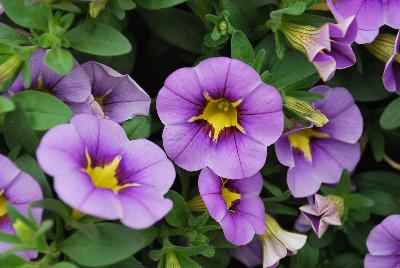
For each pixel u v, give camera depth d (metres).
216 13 0.26
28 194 0.23
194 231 0.25
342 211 0.28
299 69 0.26
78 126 0.23
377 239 0.27
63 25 0.24
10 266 0.23
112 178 0.23
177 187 0.27
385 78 0.26
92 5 0.24
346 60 0.25
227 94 0.25
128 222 0.22
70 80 0.25
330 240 0.28
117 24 0.26
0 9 0.25
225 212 0.25
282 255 0.26
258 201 0.26
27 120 0.24
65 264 0.23
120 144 0.24
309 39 0.25
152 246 0.26
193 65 0.27
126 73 0.27
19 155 0.24
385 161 0.30
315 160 0.28
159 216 0.22
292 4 0.26
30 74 0.24
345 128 0.28
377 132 0.29
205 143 0.25
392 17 0.27
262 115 0.25
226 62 0.24
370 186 0.29
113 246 0.23
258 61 0.25
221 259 0.27
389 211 0.28
